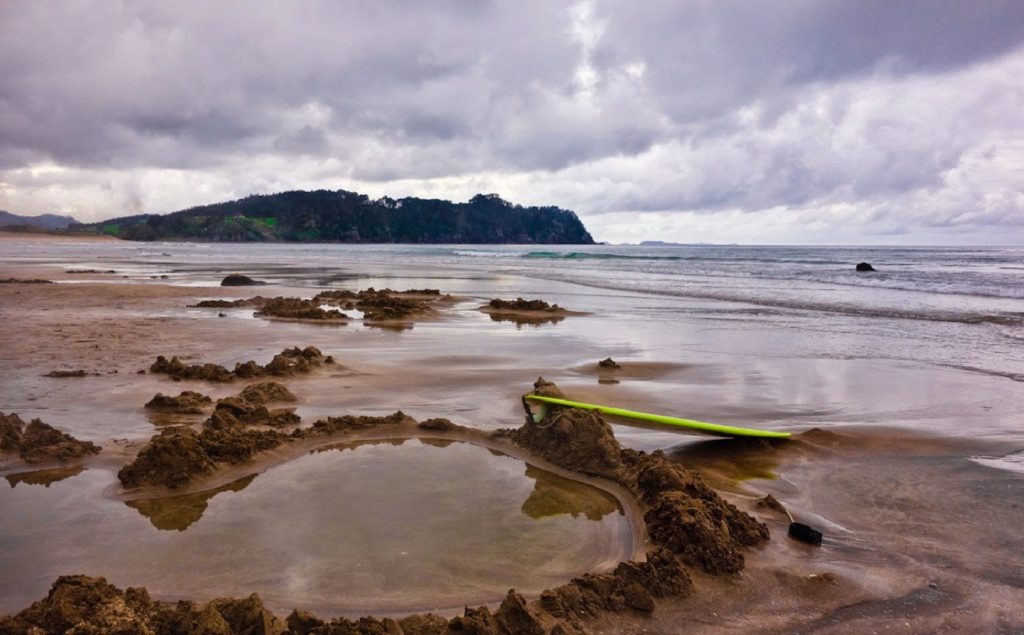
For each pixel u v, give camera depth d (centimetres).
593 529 455
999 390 917
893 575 393
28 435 614
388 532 446
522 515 478
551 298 2323
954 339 1386
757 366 1074
